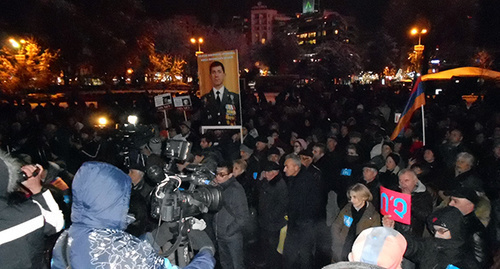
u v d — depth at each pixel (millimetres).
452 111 13453
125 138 6457
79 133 8883
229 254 4746
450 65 31500
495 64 24406
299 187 4875
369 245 1786
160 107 10680
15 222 2371
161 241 2463
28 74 30062
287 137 11258
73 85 34500
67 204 4410
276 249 5273
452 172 5652
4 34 30453
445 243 3062
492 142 7117
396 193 3572
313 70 50156
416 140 8289
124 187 1917
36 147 6750
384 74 58000
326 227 5719
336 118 13992
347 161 6254
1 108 15398
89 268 1763
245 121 13930
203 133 7625
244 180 5973
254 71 40062
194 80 52906
